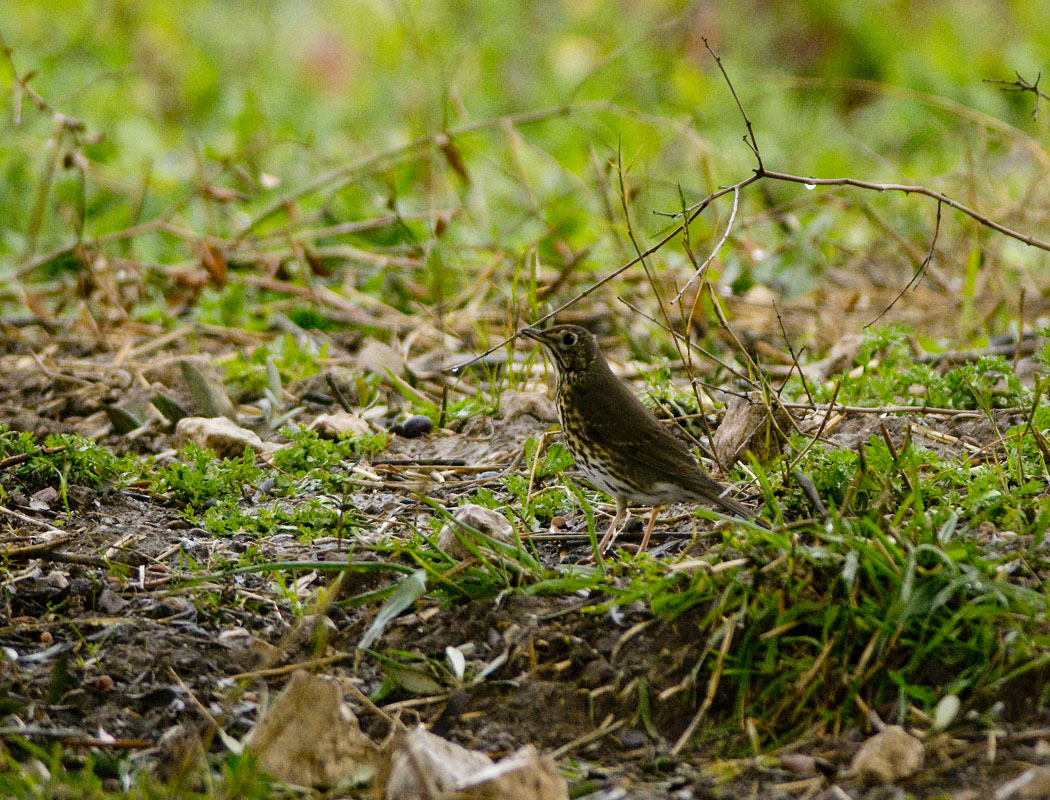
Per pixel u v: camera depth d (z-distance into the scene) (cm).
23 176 2197
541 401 1259
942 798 646
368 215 1992
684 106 2433
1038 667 714
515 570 848
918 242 1933
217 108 2559
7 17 2616
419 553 871
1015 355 1267
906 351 1308
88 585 868
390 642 809
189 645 805
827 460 949
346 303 1686
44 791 640
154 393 1318
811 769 685
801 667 735
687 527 980
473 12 2956
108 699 756
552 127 2497
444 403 1267
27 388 1421
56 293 1762
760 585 768
